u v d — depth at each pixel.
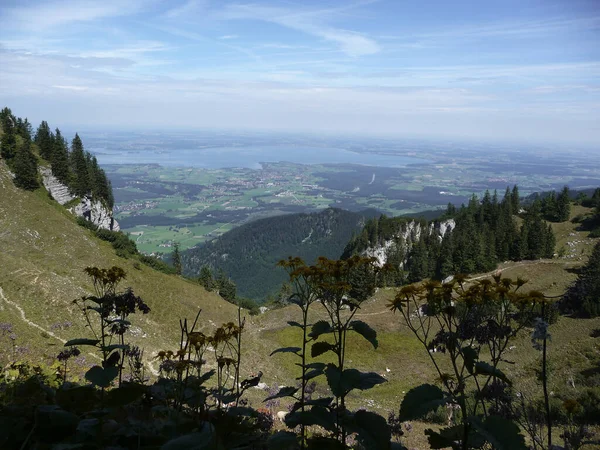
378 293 79.06
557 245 103.44
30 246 76.88
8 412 4.57
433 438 3.59
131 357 5.80
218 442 3.47
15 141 100.88
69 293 49.09
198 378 5.06
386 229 124.56
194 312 74.38
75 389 4.99
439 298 3.64
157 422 4.77
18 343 18.67
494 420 2.95
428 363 51.19
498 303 3.62
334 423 3.78
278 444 3.82
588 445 6.51
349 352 54.16
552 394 20.88
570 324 46.97
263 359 51.47
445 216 132.88
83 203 106.38
